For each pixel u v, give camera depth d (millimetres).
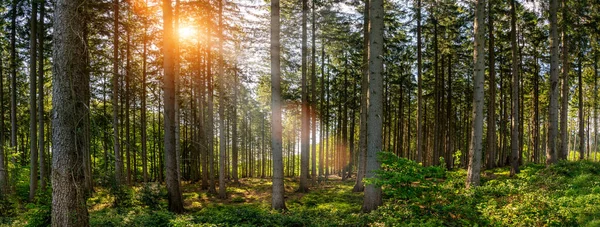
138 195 12641
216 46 17922
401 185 7520
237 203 14742
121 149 17953
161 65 17625
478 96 11438
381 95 9797
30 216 8336
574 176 11898
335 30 18469
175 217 8961
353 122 26328
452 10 17953
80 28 6289
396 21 18766
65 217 6039
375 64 9711
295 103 21547
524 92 28703
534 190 9797
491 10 17016
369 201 9695
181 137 28422
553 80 14836
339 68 25766
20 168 17016
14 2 14492
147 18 15641
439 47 21609
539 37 20406
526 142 41312
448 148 22906
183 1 15109
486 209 7625
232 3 16453
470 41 20781
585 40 17516
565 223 6859
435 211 7500
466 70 25859
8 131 23812
